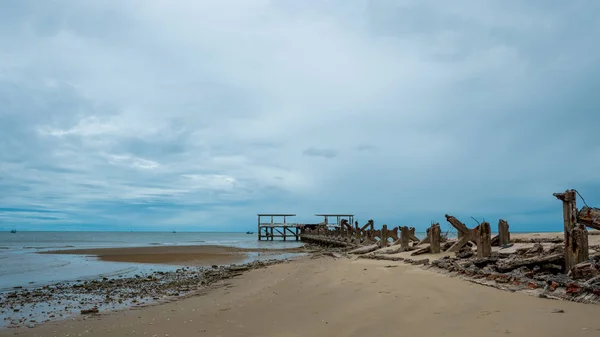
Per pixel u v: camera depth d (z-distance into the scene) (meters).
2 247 53.75
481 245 12.76
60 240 90.75
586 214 9.12
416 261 16.55
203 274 22.39
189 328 8.19
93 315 11.14
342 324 7.21
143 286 17.64
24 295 15.36
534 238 17.08
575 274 7.86
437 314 7.09
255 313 9.20
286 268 21.22
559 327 5.57
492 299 7.77
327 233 60.12
